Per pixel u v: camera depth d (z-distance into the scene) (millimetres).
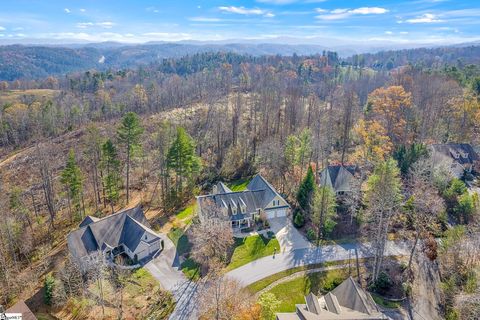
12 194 58875
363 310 31141
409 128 78438
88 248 44469
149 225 52344
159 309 36969
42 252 50406
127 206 62406
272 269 43344
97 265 39156
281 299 38312
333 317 29844
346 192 58406
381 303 37562
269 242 49281
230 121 94812
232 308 33281
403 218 49844
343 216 54406
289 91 109312
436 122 81438
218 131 80812
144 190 68312
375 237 44312
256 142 83750
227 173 74875
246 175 74625
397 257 45031
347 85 135000
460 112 81312
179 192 63781
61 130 116125
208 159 80188
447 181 58000
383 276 39781
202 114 107875
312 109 95312
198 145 82500
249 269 43312
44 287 40656
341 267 43625
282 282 40969
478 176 66875
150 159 77125
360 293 33469
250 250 47438
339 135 82938
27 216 57094
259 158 76938
